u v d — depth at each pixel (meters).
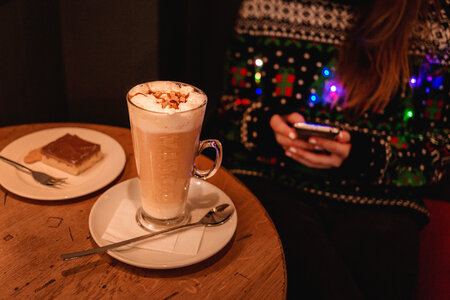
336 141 1.14
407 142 1.19
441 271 0.99
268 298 0.59
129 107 0.61
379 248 1.05
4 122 1.53
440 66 1.22
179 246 0.65
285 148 1.22
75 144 0.88
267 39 1.29
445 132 1.24
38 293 0.56
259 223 0.76
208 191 0.82
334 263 0.94
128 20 1.55
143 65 1.68
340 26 1.24
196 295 0.58
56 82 1.68
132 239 0.63
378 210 1.19
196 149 0.67
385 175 1.15
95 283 0.58
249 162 1.32
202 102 0.65
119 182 0.85
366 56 1.18
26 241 0.65
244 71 1.33
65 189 0.78
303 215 1.10
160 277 0.61
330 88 1.26
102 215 0.71
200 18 2.13
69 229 0.69
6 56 1.44
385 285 0.95
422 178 1.15
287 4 1.26
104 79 1.69
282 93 1.31
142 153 0.63
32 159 0.87
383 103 1.18
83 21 1.57
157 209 0.69
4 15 1.37
